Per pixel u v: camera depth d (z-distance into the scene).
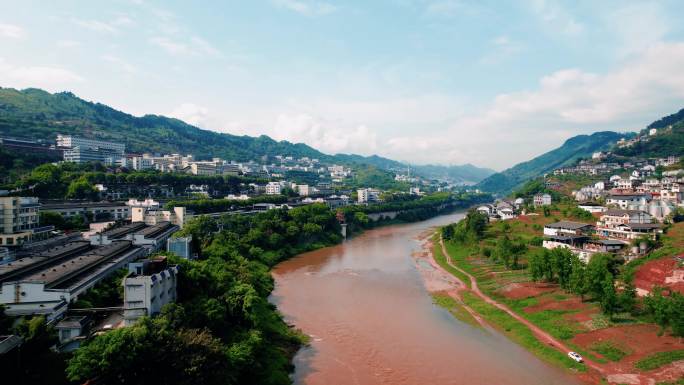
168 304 75.06
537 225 198.12
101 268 94.81
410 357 90.94
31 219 144.25
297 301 127.31
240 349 73.94
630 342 86.88
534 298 119.19
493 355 91.38
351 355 92.00
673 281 102.75
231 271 117.06
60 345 66.75
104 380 58.19
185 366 61.28
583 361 84.50
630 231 149.00
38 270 89.56
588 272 107.00
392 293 136.25
